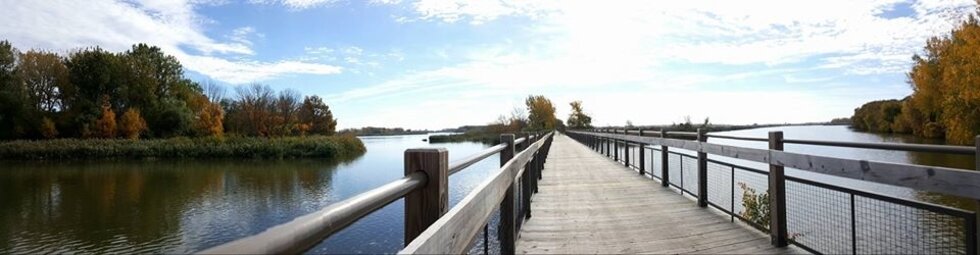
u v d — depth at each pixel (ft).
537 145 27.43
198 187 91.04
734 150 17.16
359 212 4.23
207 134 186.39
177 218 63.05
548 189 29.19
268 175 107.86
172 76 212.84
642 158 37.32
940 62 106.73
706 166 21.88
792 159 13.24
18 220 63.21
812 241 13.52
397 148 211.41
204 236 53.88
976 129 89.25
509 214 13.43
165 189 89.20
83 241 52.29
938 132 119.34
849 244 12.00
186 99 212.84
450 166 7.68
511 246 13.41
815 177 35.78
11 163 139.85
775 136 14.33
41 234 55.42
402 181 5.82
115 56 182.91
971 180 8.40
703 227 17.69
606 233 17.25
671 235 16.65
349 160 144.46
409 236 6.92
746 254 13.96
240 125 206.39
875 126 185.78
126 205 73.36
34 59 172.45
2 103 159.22
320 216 3.46
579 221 19.42
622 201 24.16
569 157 57.41
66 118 168.25
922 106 119.65
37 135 165.17
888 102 170.81
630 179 33.91
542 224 18.93
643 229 17.72
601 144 66.23
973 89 86.07
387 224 45.75
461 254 6.54
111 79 178.70
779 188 14.38
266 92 213.66
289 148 156.15
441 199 7.02
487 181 9.17
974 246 8.68
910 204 10.14
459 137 268.82
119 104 180.34
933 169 9.08
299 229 3.10
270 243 2.72
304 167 124.36
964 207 22.41
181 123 183.62
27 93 168.55
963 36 89.35
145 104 184.55
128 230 56.95
